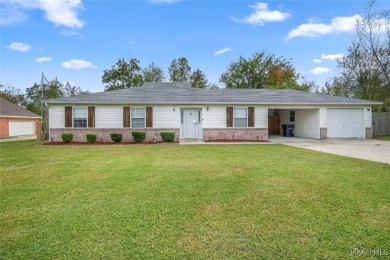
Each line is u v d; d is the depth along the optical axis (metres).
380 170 7.32
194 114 18.16
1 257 2.92
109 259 2.88
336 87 30.61
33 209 4.42
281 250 3.05
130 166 8.19
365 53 25.28
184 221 3.89
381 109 25.23
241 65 41.69
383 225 3.68
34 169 7.80
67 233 3.51
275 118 23.73
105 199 4.92
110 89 41.97
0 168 8.01
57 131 16.98
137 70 43.00
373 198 4.84
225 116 17.77
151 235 3.45
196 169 7.66
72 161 9.26
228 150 12.30
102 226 3.73
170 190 5.48
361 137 18.28
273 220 3.90
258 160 9.23
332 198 4.86
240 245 3.18
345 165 8.13
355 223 3.76
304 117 20.06
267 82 41.56
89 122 17.00
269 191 5.34
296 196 5.00
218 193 5.24
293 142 16.38
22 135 30.94
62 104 16.91
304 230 3.55
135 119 17.41
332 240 3.27
